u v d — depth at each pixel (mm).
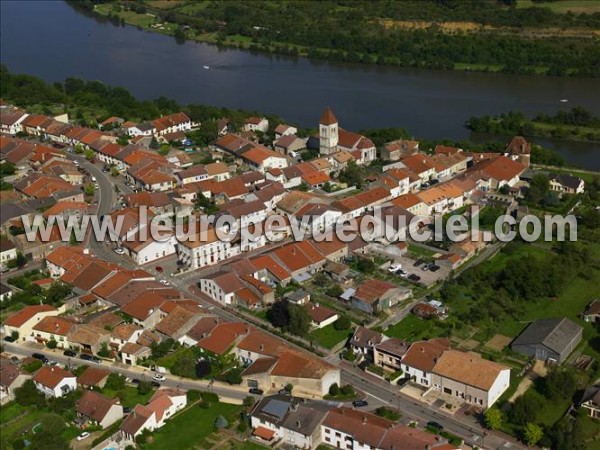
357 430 198375
